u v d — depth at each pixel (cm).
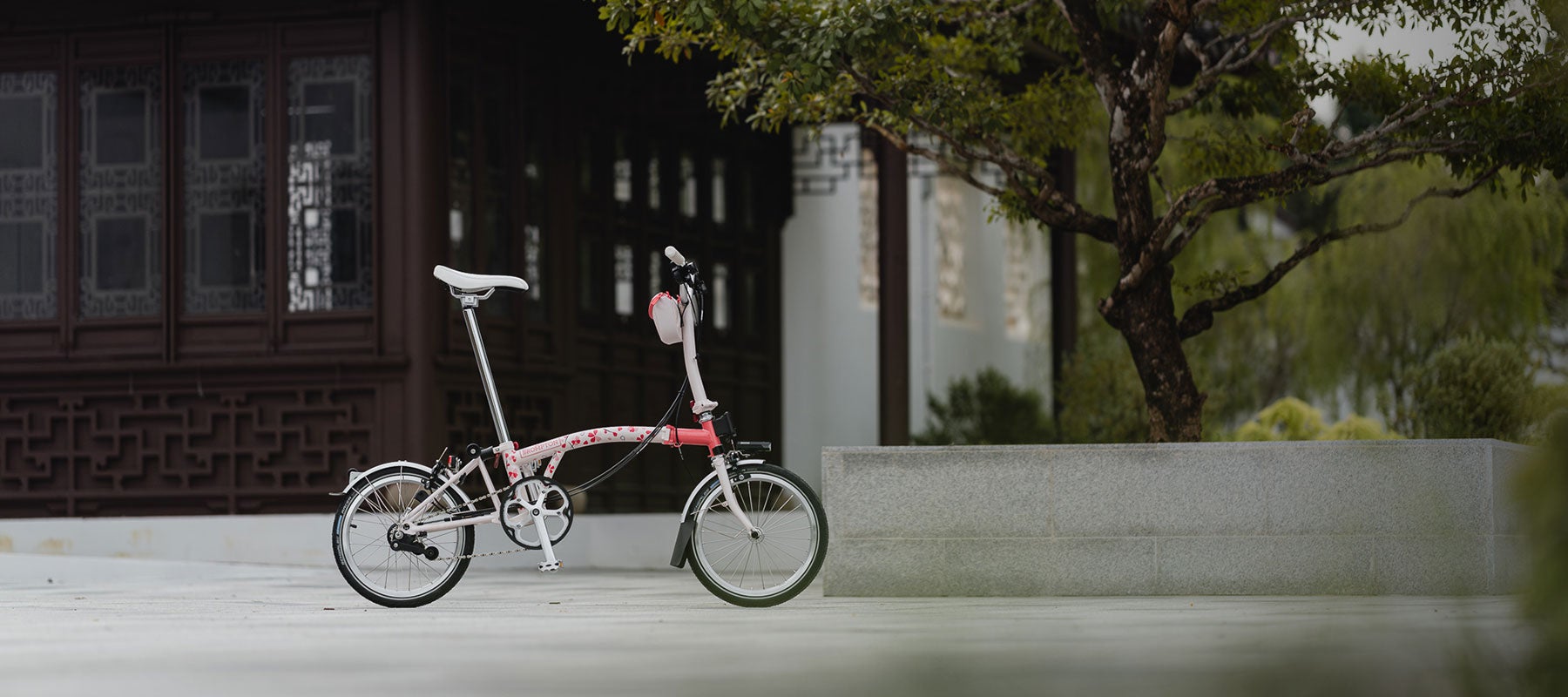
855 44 662
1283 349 1955
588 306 1352
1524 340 1723
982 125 766
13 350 1098
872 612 478
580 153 1343
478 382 1112
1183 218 745
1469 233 1758
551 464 540
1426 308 1800
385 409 1059
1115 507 560
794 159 1691
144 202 1088
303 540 1027
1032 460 562
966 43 848
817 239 1738
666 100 1315
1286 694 173
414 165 1062
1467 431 952
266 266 1075
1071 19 731
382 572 540
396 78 1064
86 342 1092
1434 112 716
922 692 190
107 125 1094
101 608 534
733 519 529
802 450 1689
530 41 1175
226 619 464
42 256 1099
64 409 1094
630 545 1055
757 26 672
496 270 1140
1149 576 559
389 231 1062
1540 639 194
